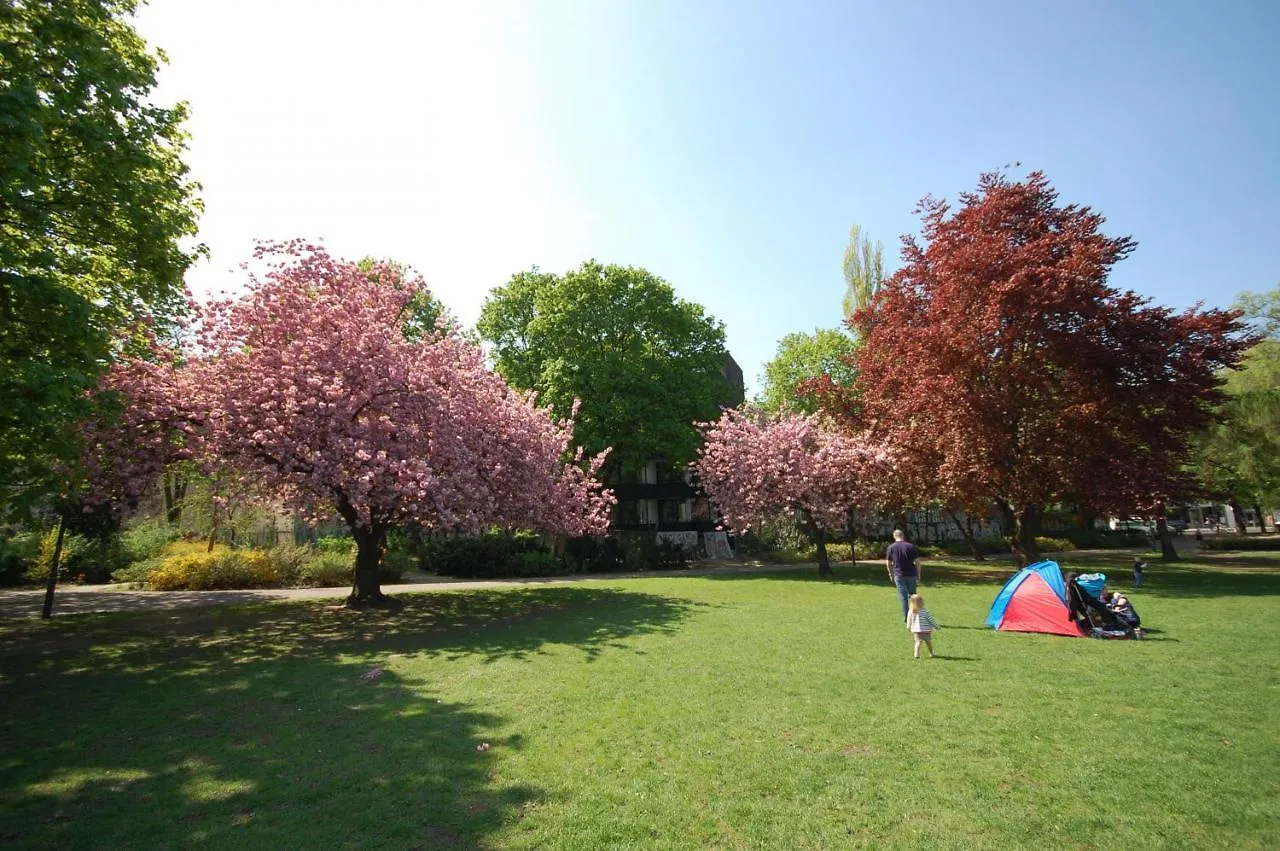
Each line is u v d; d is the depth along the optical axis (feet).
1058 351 57.72
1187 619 38.17
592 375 95.14
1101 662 28.12
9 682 27.55
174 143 40.60
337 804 15.43
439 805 15.30
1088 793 15.43
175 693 25.59
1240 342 57.93
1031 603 36.17
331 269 46.78
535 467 52.03
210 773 17.40
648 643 34.50
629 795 15.70
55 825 14.47
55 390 24.94
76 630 40.42
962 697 23.34
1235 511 125.39
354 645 35.40
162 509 83.92
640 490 135.23
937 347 60.49
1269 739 18.66
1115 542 118.42
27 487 30.01
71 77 29.01
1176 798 15.11
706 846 13.29
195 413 40.60
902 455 68.23
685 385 105.29
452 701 24.04
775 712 22.02
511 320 108.06
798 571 82.02
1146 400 56.39
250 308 43.52
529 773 17.13
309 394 41.34
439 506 40.96
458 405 47.34
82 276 37.04
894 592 56.95
